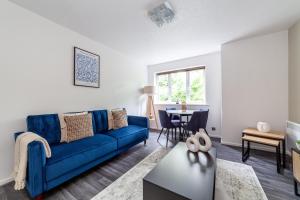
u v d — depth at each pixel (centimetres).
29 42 201
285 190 159
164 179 117
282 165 215
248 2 184
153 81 502
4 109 178
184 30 258
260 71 282
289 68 255
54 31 231
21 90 193
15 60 187
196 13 207
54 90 232
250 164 219
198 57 409
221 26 245
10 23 182
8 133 181
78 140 209
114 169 206
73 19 223
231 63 310
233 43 308
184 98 446
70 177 165
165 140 349
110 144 216
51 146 184
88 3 185
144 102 485
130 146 264
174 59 444
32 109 204
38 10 200
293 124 229
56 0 179
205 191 103
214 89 384
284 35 260
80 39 273
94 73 302
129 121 338
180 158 159
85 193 154
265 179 179
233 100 309
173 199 102
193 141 179
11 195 151
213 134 385
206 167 138
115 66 362
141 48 349
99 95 317
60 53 240
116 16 215
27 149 139
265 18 221
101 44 321
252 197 146
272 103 272
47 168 141
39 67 212
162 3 182
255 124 288
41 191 137
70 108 257
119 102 377
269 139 226
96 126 267
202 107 400
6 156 178
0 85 175
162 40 303
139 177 184
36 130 185
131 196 148
